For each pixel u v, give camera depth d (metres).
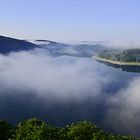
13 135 74.88
